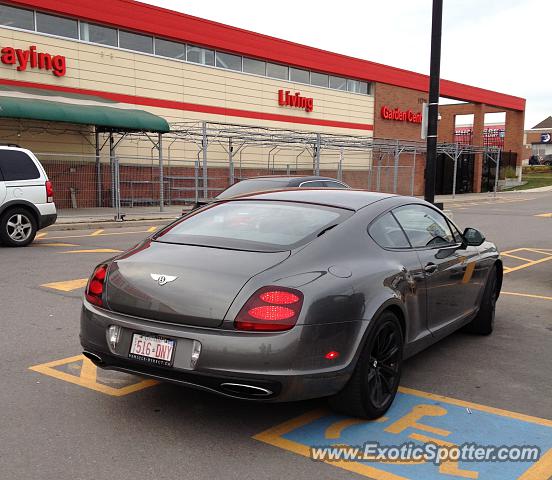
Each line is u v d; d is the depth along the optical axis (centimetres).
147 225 1631
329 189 490
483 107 4172
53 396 409
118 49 2053
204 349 323
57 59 1869
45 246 1140
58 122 1795
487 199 3534
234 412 389
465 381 457
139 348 346
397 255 420
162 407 394
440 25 1109
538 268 1021
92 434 353
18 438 346
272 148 2739
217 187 2488
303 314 327
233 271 341
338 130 3041
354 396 362
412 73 3456
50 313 625
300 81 2831
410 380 459
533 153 9581
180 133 2161
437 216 518
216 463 321
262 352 318
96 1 1938
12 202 1095
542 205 2988
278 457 330
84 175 1944
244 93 2538
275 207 430
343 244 383
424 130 1144
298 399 330
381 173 3397
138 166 2131
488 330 586
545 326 629
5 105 1520
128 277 362
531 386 449
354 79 3138
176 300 337
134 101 2120
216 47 2373
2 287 750
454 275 492
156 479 304
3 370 457
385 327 382
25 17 1805
